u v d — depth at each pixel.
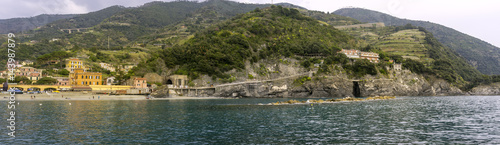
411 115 91.12
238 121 78.81
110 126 70.12
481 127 69.50
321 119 82.44
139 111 100.81
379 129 66.81
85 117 84.12
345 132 63.38
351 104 132.12
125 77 195.75
